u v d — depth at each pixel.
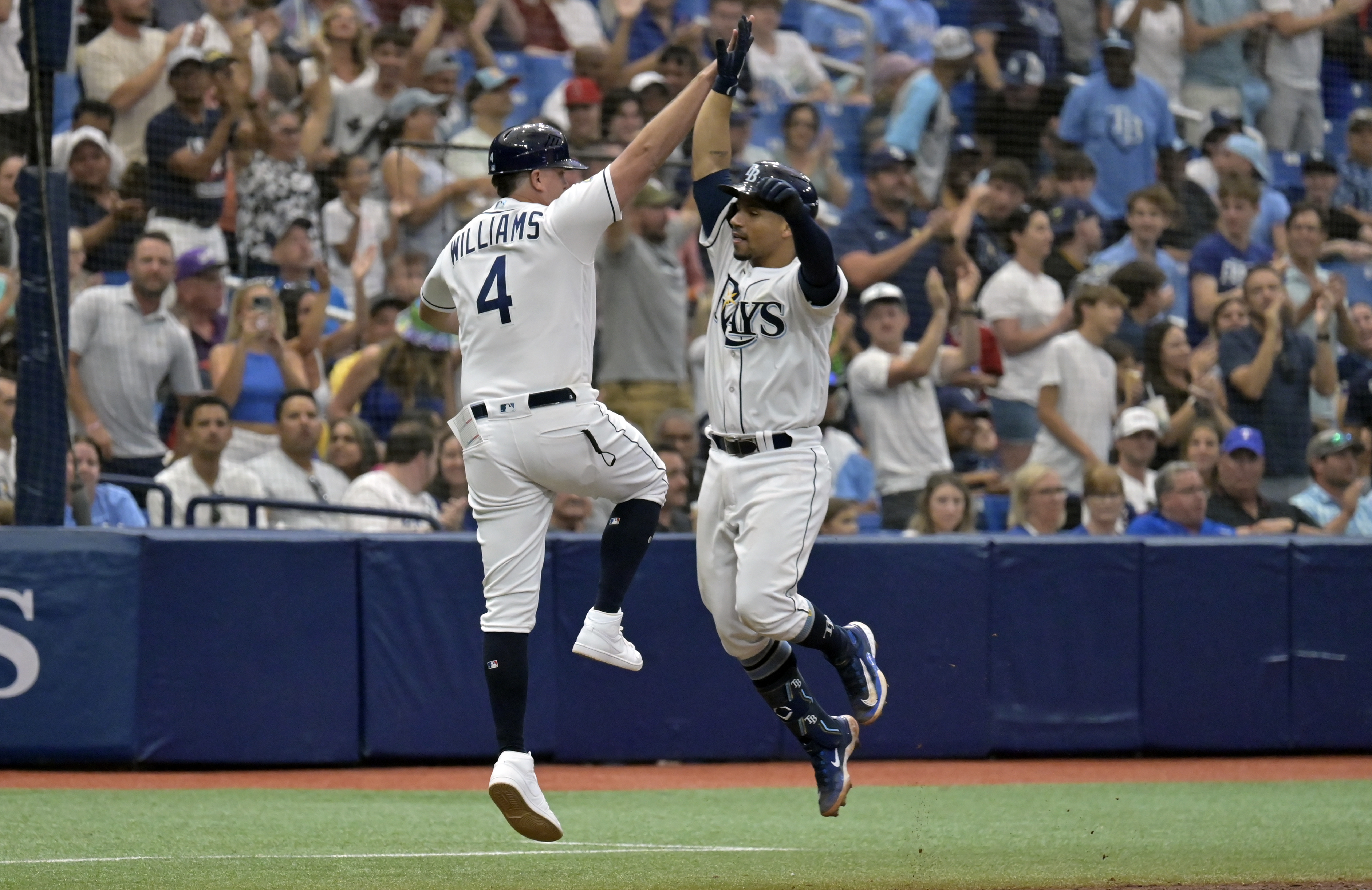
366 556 23.97
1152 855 16.39
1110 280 32.78
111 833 17.45
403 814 19.45
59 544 22.77
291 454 26.89
